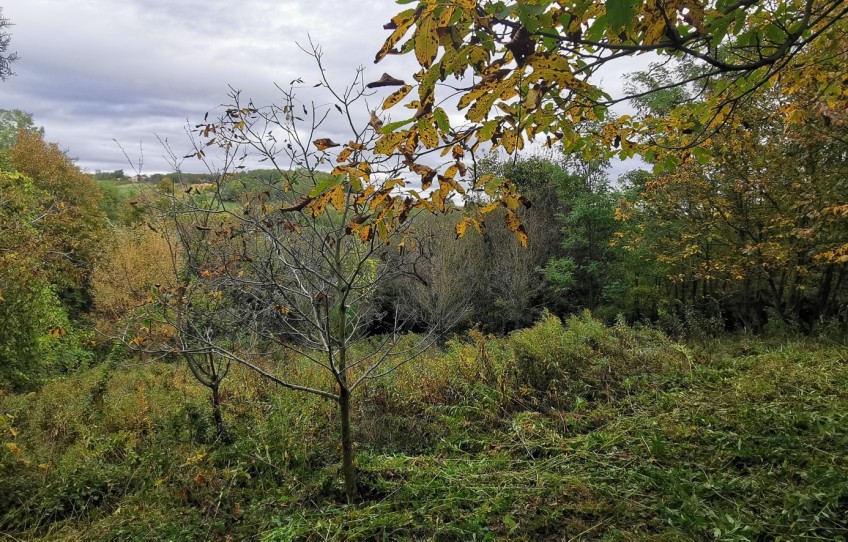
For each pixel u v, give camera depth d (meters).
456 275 13.69
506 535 2.76
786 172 7.34
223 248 4.07
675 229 10.29
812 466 2.82
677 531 2.49
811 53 2.53
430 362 6.28
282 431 4.25
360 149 1.43
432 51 1.00
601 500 2.93
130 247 11.91
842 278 8.70
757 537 2.38
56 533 3.27
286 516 3.31
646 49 1.24
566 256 15.47
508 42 1.08
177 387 6.07
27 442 4.38
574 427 4.33
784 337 7.85
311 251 3.68
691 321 8.69
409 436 4.57
